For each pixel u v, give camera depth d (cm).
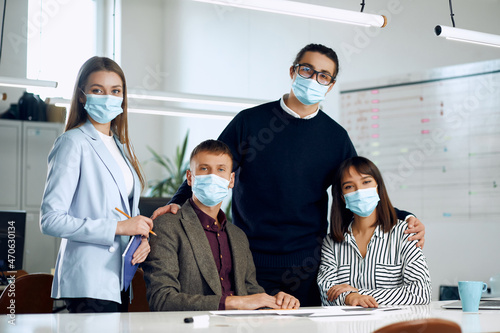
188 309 182
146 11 705
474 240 429
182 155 625
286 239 232
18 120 607
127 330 123
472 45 432
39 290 244
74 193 193
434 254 452
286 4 264
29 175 609
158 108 464
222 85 630
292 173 234
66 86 649
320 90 227
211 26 648
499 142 418
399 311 168
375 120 487
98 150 196
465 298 168
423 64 460
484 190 425
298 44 541
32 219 604
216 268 205
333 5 511
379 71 485
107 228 184
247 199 237
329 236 238
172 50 700
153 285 194
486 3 432
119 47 685
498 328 125
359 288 226
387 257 228
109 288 187
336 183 236
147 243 194
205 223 212
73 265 186
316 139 238
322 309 173
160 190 616
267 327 128
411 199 465
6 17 637
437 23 453
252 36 593
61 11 661
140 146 696
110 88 199
